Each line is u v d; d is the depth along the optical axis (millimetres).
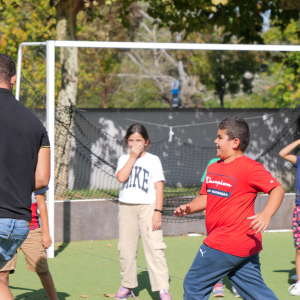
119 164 7520
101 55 38406
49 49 10727
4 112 4672
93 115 21375
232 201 5117
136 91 52438
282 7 18531
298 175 8195
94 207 12359
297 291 7832
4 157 4539
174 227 13094
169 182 21484
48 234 6246
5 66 4902
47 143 4957
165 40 50719
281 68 40406
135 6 39281
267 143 22453
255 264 5234
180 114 22469
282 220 13703
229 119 5387
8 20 31766
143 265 9969
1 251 4648
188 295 5266
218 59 33969
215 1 17000
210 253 5113
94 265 9852
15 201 4559
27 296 7562
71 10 18188
